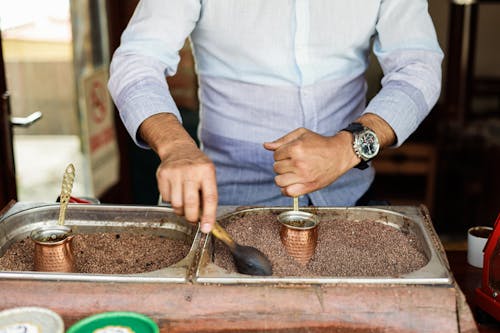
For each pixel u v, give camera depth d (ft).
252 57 5.33
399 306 3.74
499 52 17.48
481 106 17.08
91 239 4.89
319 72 5.43
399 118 4.92
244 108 5.57
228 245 4.20
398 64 5.39
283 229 4.48
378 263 4.37
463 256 5.80
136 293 3.82
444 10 16.88
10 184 8.09
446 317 3.72
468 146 15.64
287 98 5.46
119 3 10.96
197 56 5.73
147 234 4.97
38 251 4.22
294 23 5.21
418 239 4.62
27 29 9.86
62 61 10.61
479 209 14.99
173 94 11.27
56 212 5.04
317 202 5.70
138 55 5.07
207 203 4.01
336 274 4.26
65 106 11.13
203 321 3.77
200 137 6.02
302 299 3.76
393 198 15.76
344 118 5.77
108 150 11.34
